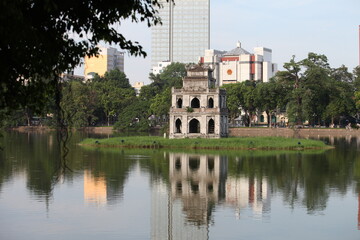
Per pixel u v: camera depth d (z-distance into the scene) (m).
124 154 124.75
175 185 81.88
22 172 92.62
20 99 30.75
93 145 147.75
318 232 55.12
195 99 162.00
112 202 69.06
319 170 97.19
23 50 27.66
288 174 92.62
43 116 35.41
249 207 66.88
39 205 66.44
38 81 31.00
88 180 85.19
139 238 52.97
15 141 165.75
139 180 86.19
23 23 26.14
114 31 31.06
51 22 29.83
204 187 80.50
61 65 31.02
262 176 90.56
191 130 164.25
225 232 55.34
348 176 90.06
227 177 89.50
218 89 154.62
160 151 132.75
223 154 125.12
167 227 57.19
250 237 53.59
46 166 101.06
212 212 64.38
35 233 54.06
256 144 138.12
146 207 66.56
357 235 53.84
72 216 61.16
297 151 133.00
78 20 30.25
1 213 62.00
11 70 29.19
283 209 65.56
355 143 164.50
